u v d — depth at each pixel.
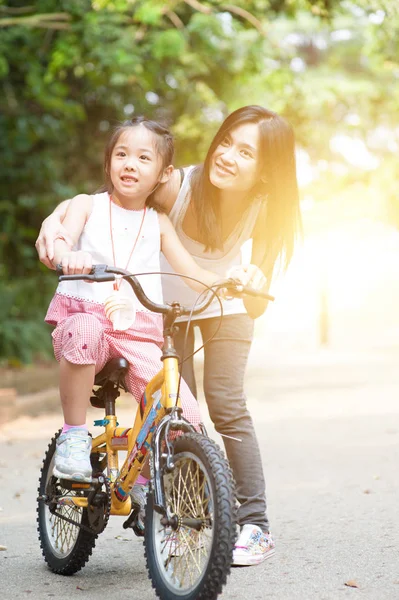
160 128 5.42
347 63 32.22
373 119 31.77
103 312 5.32
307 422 14.52
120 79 18.47
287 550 6.26
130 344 5.32
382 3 15.54
